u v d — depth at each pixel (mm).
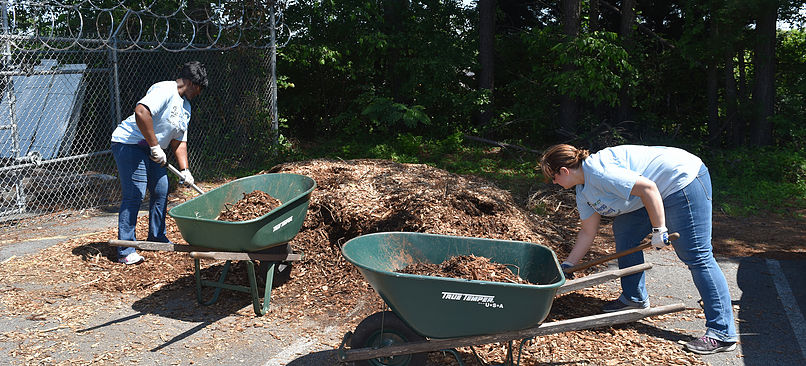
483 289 3230
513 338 3439
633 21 14266
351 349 3572
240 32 11047
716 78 14141
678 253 4137
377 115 14016
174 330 4480
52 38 8070
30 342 4266
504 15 16250
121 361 3984
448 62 14820
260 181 5496
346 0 14562
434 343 3488
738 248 6598
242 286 4895
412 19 15398
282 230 4750
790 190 9695
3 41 7906
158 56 11180
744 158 11492
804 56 14891
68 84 9180
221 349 4168
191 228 4438
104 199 8977
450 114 15508
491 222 6172
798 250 6508
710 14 13203
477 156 13188
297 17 14922
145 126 5316
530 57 15625
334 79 15758
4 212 8016
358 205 6121
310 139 15609
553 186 8797
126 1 12289
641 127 14703
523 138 15227
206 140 11070
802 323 4523
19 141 9031
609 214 4086
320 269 5523
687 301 4953
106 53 9711
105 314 4777
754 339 4246
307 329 4480
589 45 12914
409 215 5883
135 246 4383
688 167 3980
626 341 4180
